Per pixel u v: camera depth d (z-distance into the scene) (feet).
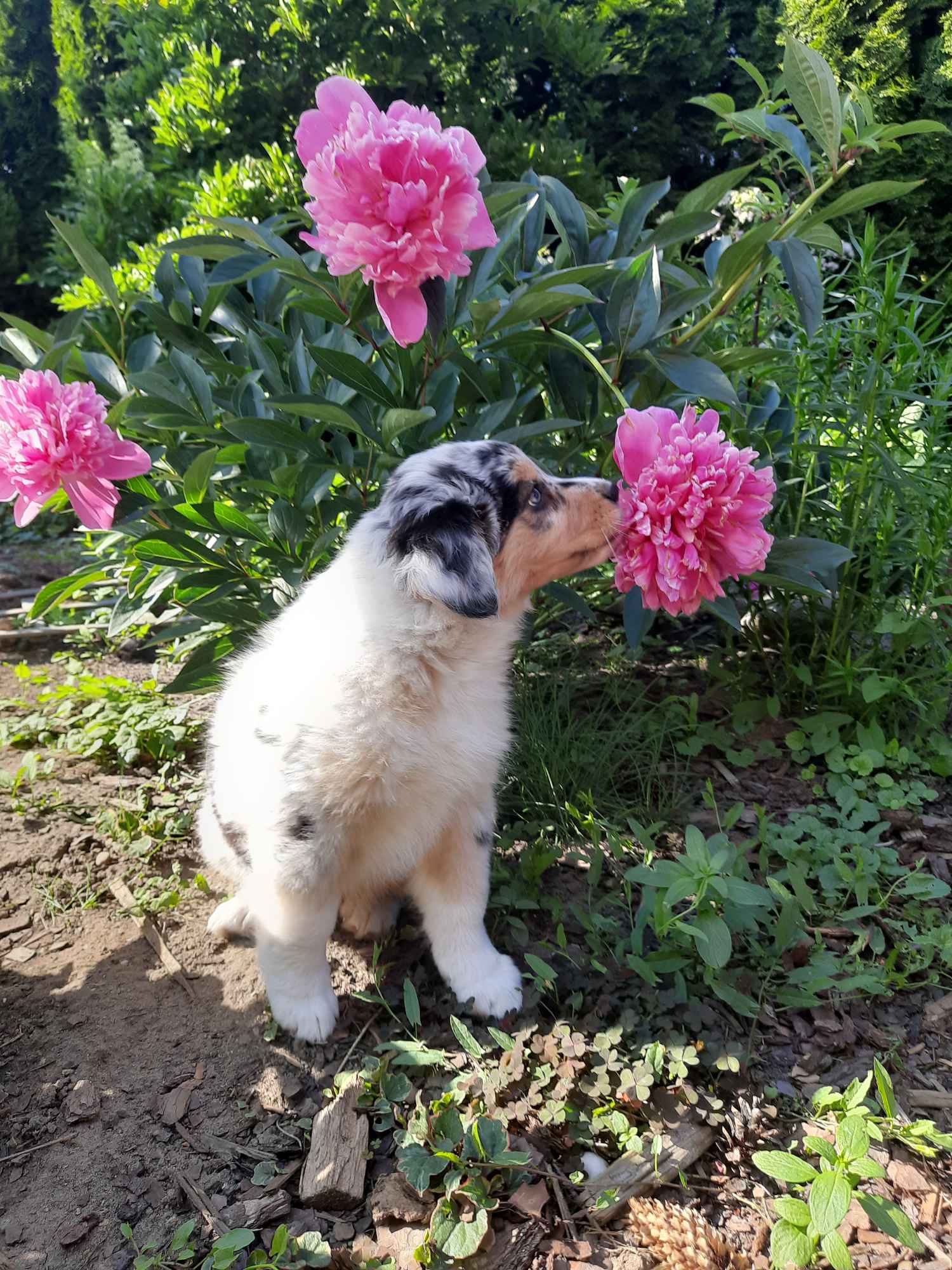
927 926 2.57
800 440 3.47
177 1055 2.29
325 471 2.84
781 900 2.56
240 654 2.76
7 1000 2.45
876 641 3.42
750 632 3.60
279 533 2.82
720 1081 2.15
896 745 3.18
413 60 7.07
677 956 2.34
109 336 5.85
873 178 5.90
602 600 3.91
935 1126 2.06
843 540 3.42
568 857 2.74
